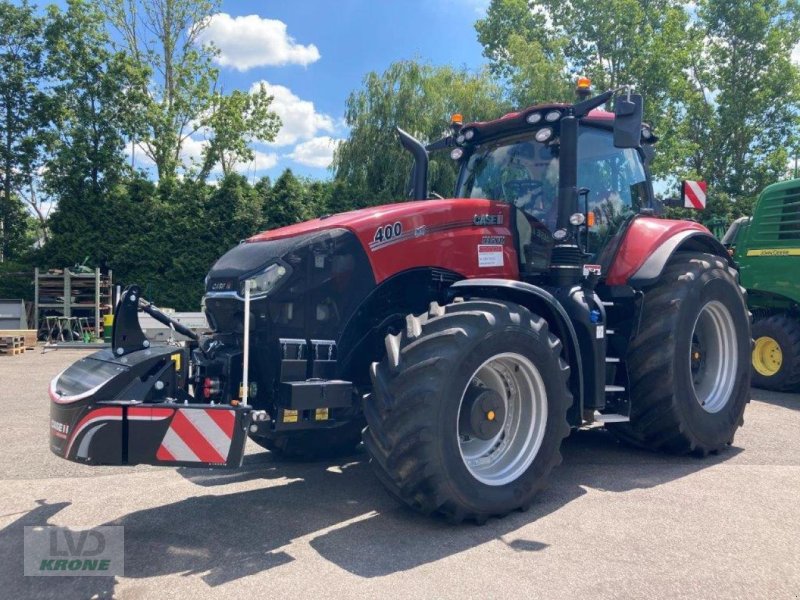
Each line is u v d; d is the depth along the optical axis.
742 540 3.26
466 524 3.50
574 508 3.74
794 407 7.00
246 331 3.25
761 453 5.00
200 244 19.72
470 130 5.14
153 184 20.31
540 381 3.71
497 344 3.50
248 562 3.04
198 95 26.81
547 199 4.73
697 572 2.90
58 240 19.25
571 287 4.27
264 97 28.03
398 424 3.28
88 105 22.78
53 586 2.82
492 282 3.78
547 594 2.70
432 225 4.16
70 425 3.20
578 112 4.38
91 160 21.88
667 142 28.25
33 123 22.61
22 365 11.28
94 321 17.28
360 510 3.75
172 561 3.06
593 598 2.67
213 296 3.92
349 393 3.62
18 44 22.61
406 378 3.30
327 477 4.44
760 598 2.68
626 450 5.10
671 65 28.06
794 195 7.84
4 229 23.31
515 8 32.62
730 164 32.31
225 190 19.95
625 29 29.27
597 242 4.86
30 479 4.43
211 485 4.28
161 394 3.37
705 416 4.76
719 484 4.18
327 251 3.80
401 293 4.14
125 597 2.71
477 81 22.59
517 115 4.75
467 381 3.39
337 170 22.28
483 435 3.62
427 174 5.15
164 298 19.52
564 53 31.16
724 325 5.14
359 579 2.85
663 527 3.44
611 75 29.83
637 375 4.65
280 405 3.52
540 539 3.29
